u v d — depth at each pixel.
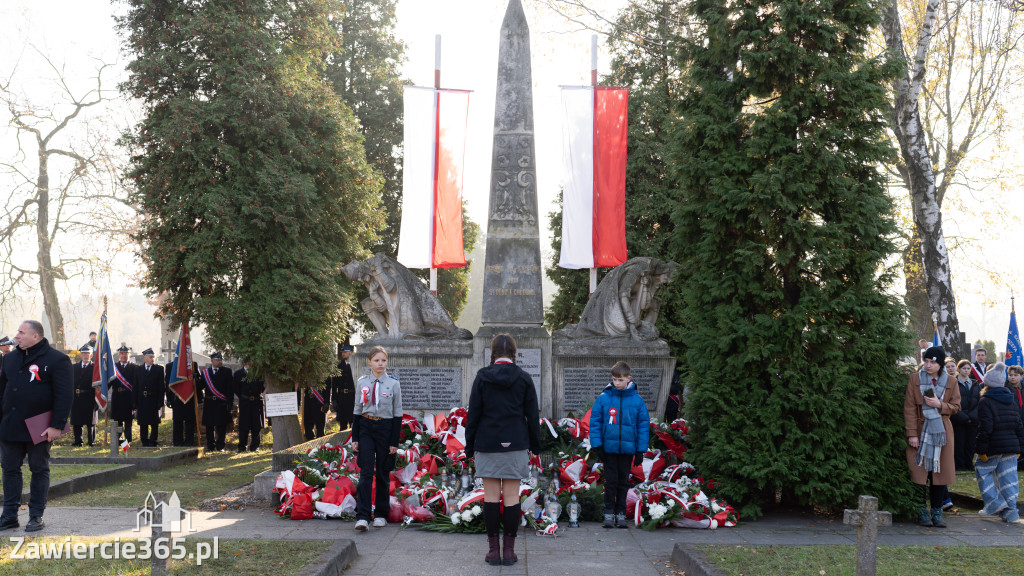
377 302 11.94
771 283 8.95
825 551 6.55
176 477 12.68
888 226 8.98
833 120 9.07
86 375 16.89
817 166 8.77
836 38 9.12
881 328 8.70
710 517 8.09
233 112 15.44
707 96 9.45
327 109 17.12
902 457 8.70
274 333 15.05
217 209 14.62
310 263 15.83
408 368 11.42
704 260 9.43
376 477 8.17
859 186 8.90
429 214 12.48
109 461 13.40
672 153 9.88
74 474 11.12
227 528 7.97
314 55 18.66
